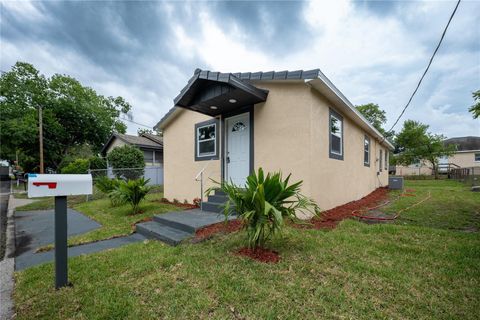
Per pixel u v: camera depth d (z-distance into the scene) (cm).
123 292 227
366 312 190
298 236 373
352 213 553
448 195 835
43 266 297
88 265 290
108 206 746
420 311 190
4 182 2322
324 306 198
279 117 523
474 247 314
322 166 545
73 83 2231
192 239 377
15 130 1734
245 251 314
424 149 1888
